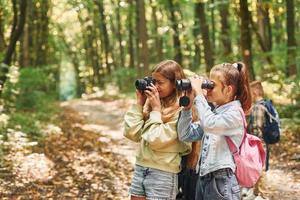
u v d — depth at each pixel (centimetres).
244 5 1202
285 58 1565
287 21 1450
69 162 900
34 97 1523
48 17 2472
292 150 957
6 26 1706
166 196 383
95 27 3753
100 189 738
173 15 2364
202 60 2858
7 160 832
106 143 1155
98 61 3856
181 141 377
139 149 393
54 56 3484
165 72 386
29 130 1118
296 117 1171
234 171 363
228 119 354
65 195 696
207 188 367
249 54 1212
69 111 1952
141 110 397
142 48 1906
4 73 1245
